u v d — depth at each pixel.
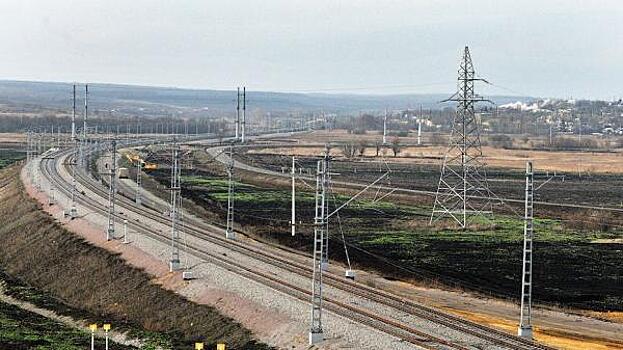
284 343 110.75
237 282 139.00
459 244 197.75
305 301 126.06
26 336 121.69
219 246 177.88
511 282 158.12
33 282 175.25
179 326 128.12
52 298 159.00
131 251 171.50
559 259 181.88
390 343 103.50
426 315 120.81
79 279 167.25
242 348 111.88
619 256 186.75
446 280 157.00
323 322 114.56
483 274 164.62
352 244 194.00
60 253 186.00
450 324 115.50
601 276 165.00
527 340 109.25
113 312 144.25
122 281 156.38
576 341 115.38
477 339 108.56
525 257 113.38
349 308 122.50
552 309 136.62
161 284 147.88
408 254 183.88
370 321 114.50
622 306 140.50
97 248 180.88
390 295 135.12
